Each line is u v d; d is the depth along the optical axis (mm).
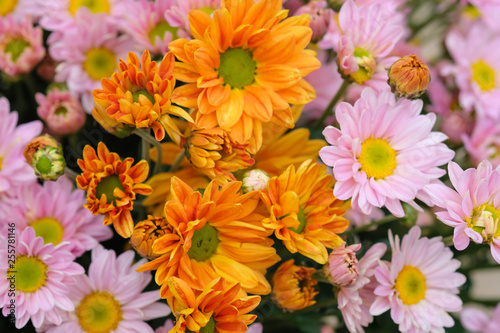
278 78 331
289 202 317
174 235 309
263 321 371
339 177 323
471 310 439
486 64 457
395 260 338
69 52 367
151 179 331
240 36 327
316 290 341
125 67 310
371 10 357
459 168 330
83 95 371
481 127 420
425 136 337
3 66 369
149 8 365
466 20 483
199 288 310
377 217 377
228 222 317
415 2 457
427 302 346
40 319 322
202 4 344
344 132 328
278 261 337
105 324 332
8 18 369
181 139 323
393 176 334
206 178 335
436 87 433
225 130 319
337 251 327
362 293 345
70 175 346
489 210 330
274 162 345
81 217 341
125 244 360
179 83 351
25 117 391
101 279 333
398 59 345
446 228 370
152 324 347
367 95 334
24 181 345
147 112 306
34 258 326
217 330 311
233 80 330
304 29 332
